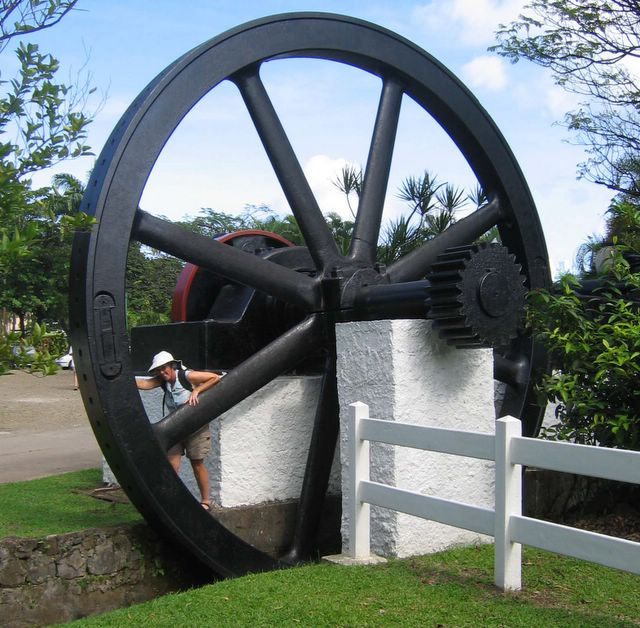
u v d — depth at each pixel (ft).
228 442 19.98
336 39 20.84
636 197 41.81
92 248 16.80
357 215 21.75
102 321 16.87
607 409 19.61
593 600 14.24
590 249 29.81
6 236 9.09
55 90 10.03
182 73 18.39
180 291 23.20
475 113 23.02
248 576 16.10
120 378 16.98
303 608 13.73
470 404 18.94
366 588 14.76
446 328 18.21
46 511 20.68
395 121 22.45
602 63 39.63
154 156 17.83
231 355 21.20
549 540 13.44
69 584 16.67
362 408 16.99
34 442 39.34
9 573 15.97
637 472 12.13
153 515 17.39
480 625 12.77
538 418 23.70
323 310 20.57
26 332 10.16
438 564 16.49
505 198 23.59
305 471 20.57
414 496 15.69
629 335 18.98
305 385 21.33
